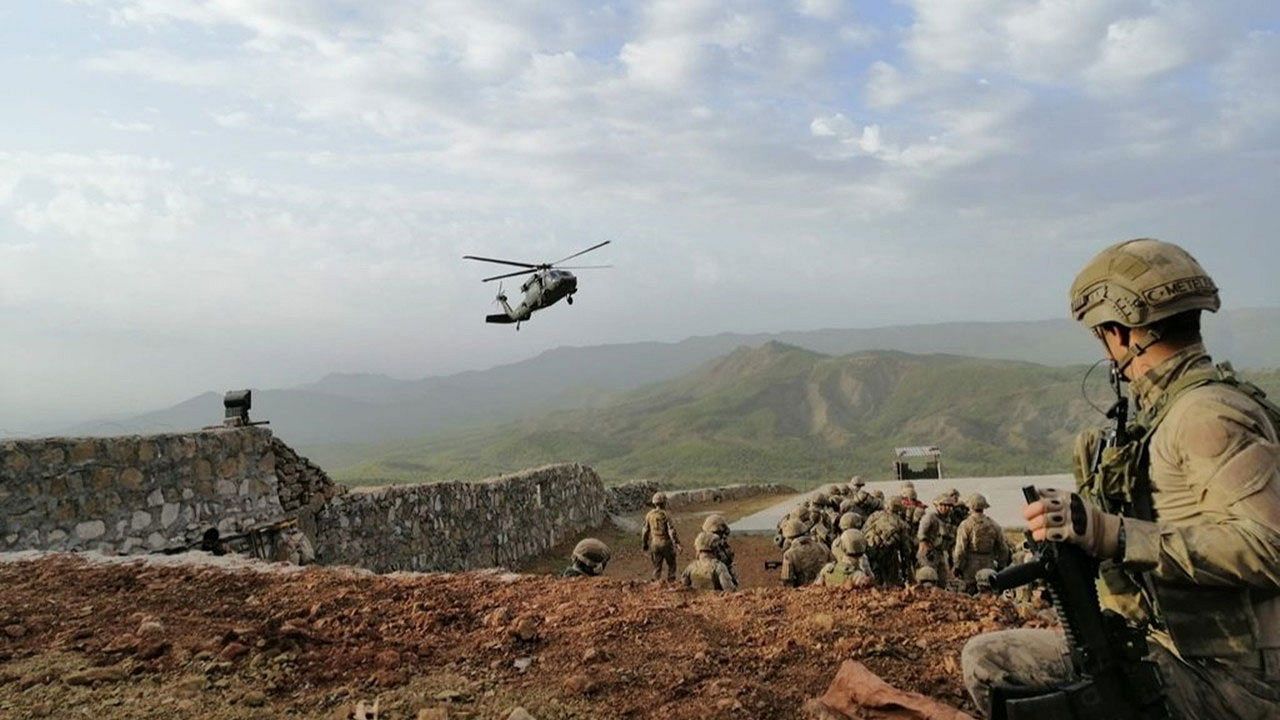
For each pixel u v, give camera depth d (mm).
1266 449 2018
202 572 7371
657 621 5418
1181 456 2131
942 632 5059
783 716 3869
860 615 5457
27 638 5352
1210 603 2131
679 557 21344
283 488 13984
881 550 12008
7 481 9719
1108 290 2330
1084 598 2223
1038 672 2570
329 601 6180
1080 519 2129
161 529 11500
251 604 6223
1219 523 2031
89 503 10586
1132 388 2398
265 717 3961
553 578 7121
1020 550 11164
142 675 4539
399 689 4316
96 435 10961
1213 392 2145
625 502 31781
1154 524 2117
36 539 9922
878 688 3740
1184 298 2207
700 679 4328
